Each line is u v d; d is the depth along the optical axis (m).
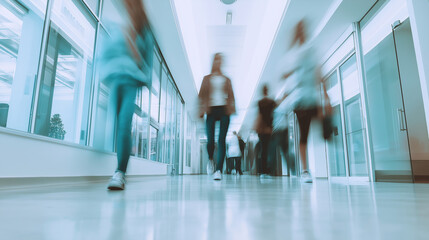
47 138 1.93
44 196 1.06
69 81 2.69
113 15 3.13
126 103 1.61
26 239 0.34
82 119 2.88
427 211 0.62
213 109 3.02
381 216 0.54
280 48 5.52
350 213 0.58
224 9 5.59
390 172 3.42
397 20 3.36
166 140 7.07
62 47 2.55
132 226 0.43
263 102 4.30
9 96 2.05
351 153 4.39
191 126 12.32
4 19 2.12
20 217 0.52
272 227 0.42
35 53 2.19
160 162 6.07
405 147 3.15
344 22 4.34
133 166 3.85
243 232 0.38
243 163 15.16
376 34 3.84
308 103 2.92
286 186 1.95
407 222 0.47
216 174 3.01
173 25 5.01
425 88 2.74
